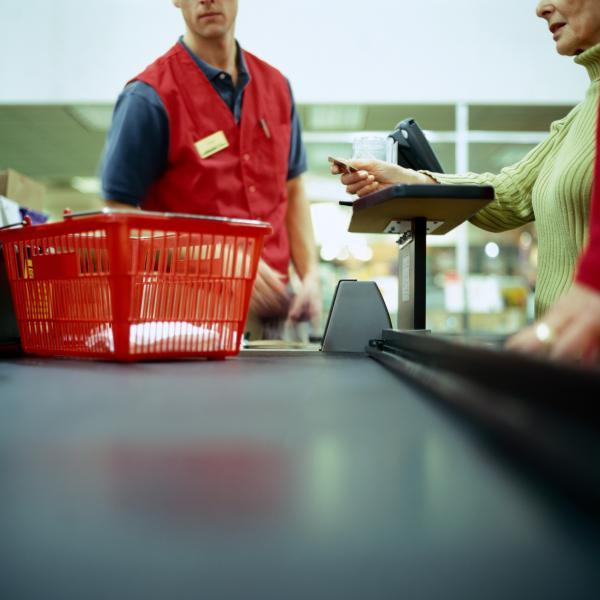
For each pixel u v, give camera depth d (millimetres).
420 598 222
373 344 1296
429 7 5152
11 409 630
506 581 234
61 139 6480
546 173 1469
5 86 5137
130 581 241
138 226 1058
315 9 5137
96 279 1117
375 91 5203
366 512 311
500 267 7820
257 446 461
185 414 595
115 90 5129
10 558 264
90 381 860
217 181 1864
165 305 1141
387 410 603
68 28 5102
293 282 2213
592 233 536
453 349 629
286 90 2045
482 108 5449
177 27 5094
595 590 227
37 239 1221
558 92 5203
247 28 5137
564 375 338
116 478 382
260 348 1491
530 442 377
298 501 330
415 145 1447
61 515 315
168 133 1797
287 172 2119
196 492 351
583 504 305
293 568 249
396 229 1332
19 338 1402
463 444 453
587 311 487
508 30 5164
